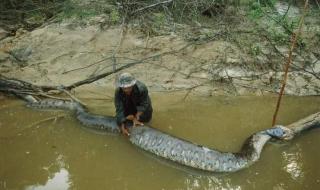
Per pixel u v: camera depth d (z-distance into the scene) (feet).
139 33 27.40
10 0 29.99
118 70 24.23
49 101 21.89
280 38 26.86
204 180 17.25
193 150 17.69
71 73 24.23
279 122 20.97
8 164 17.93
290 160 18.48
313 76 24.35
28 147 19.15
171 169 17.72
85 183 16.90
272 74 24.32
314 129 20.31
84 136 19.95
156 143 18.33
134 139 18.94
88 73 24.20
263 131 19.48
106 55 25.48
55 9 30.53
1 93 22.80
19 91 22.62
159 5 29.50
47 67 24.66
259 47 26.00
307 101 22.71
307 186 16.92
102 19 28.71
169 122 20.72
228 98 22.75
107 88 23.25
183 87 23.30
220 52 25.59
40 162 18.17
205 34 27.22
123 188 16.66
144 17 28.78
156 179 17.24
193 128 20.38
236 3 30.25
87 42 26.53
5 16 29.73
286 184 17.02
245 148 18.45
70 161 18.30
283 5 31.37
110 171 17.69
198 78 23.90
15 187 16.57
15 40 26.81
